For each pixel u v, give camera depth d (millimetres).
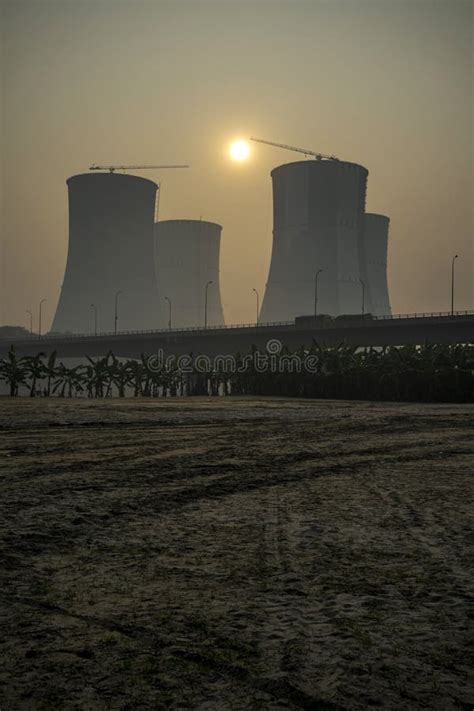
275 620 5766
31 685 4492
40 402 60531
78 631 5465
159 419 35000
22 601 6219
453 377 74500
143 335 150375
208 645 5184
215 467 15984
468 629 5582
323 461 17609
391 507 11250
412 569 7434
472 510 11023
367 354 95875
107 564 7566
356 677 4648
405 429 29594
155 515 10391
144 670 4730
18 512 10383
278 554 8086
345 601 6293
